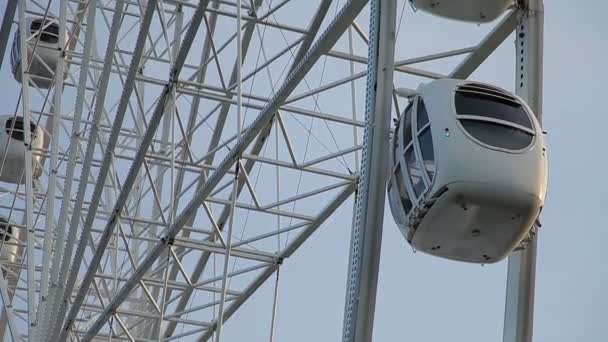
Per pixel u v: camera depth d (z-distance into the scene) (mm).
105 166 68312
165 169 78125
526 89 39219
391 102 38156
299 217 64875
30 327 75750
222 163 59875
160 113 63969
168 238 65688
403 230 38469
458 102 36531
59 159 84250
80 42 81938
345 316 36688
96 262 72125
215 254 71812
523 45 39938
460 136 35781
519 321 37375
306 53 57094
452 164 35438
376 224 36812
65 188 75062
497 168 35406
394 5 39094
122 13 68688
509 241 37219
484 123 36125
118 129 66938
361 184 37625
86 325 86375
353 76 56500
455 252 38500
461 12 41344
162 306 65375
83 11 78875
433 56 50719
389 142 38594
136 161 65812
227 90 63562
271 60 60125
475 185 35281
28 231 78000
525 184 35500
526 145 36031
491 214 36031
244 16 61062
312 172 61344
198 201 62156
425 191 36188
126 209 72625
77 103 74812
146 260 67562
